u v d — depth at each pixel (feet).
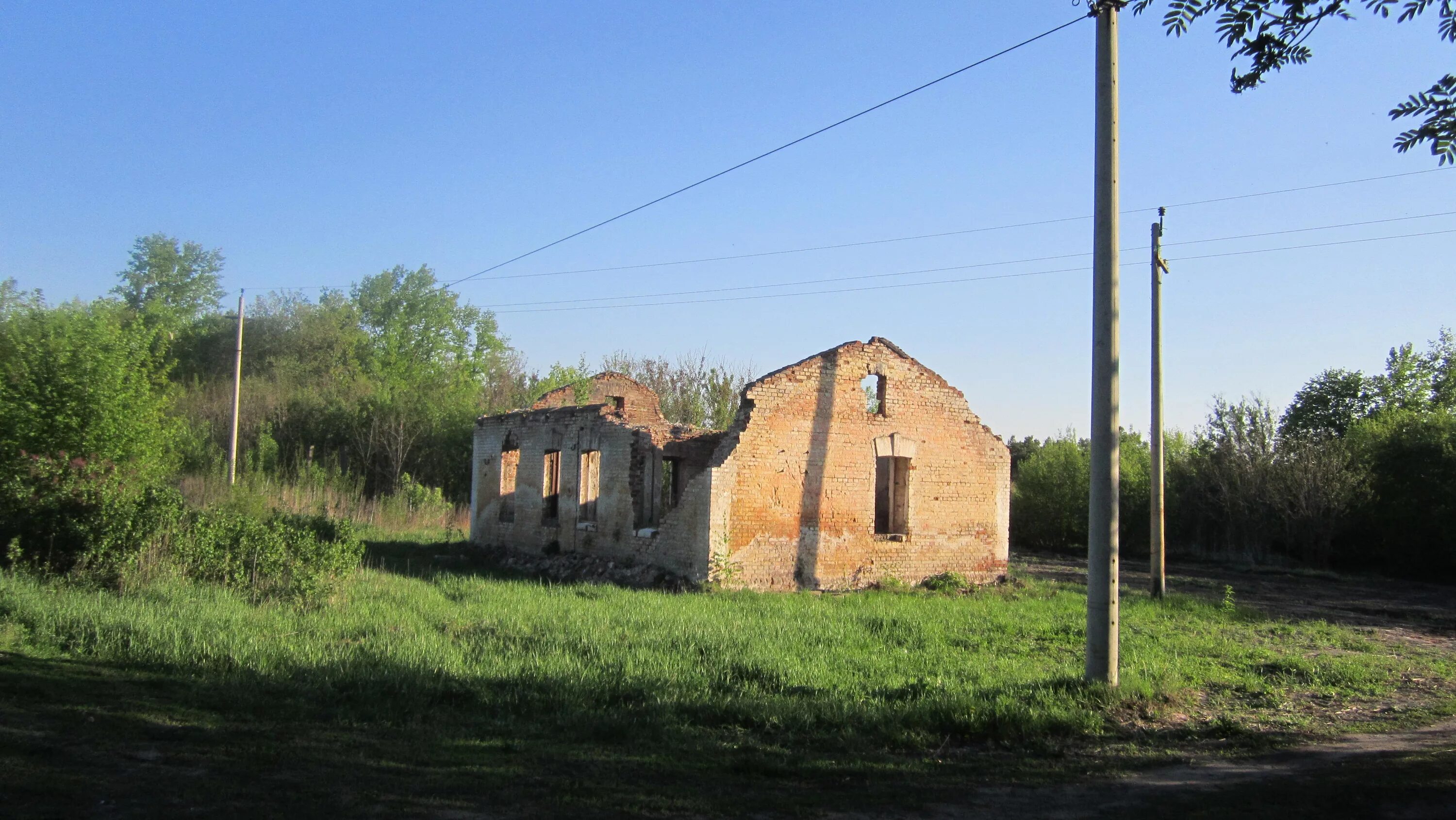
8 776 20.42
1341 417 152.05
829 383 69.72
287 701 28.89
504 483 93.30
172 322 199.82
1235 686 38.32
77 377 68.74
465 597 54.70
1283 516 111.86
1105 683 34.12
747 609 53.36
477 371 211.82
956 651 42.78
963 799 22.84
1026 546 140.36
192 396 161.99
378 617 45.19
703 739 27.25
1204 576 99.40
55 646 34.91
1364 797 22.63
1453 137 25.77
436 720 27.86
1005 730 29.22
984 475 76.48
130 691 28.99
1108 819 21.30
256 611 44.24
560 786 22.12
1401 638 56.65
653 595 59.57
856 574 69.77
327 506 107.65
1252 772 25.93
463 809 20.13
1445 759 26.68
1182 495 123.34
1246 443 118.42
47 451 66.44
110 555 50.98
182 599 45.44
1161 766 26.78
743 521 65.31
